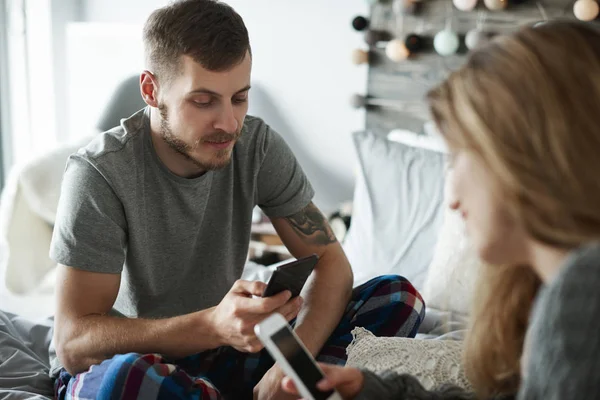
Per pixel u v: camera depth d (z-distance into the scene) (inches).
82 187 56.4
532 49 30.0
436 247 81.7
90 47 137.9
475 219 31.6
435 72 108.0
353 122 119.9
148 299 63.0
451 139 32.2
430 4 106.8
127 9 141.0
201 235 64.1
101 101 138.7
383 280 63.4
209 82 54.9
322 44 120.6
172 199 60.5
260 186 66.2
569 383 26.9
